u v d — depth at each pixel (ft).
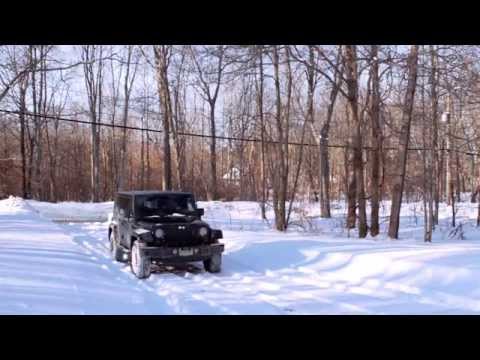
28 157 144.15
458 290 25.52
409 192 124.36
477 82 60.13
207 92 130.62
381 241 42.55
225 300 25.59
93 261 37.24
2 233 48.62
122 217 38.70
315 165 136.46
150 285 30.27
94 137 130.82
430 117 65.46
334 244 38.81
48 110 147.74
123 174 138.82
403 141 51.19
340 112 136.46
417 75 50.34
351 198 69.36
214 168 132.77
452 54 46.75
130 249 35.60
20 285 26.17
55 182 161.99
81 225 65.82
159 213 37.14
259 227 69.92
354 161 54.95
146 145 190.70
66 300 24.25
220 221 79.82
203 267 35.94
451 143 99.40
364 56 53.47
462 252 31.65
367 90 59.31
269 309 23.79
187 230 34.24
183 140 149.59
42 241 44.42
